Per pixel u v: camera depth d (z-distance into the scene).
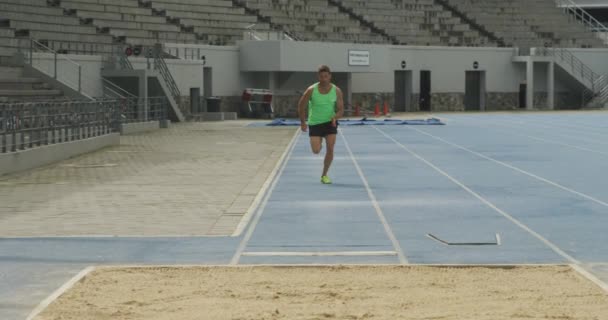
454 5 74.69
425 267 10.31
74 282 9.59
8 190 18.95
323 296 8.91
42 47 45.53
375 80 65.69
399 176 21.70
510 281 9.56
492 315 8.10
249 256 11.36
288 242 12.41
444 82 68.88
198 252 11.66
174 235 13.02
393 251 11.66
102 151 30.17
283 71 59.19
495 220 14.47
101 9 53.34
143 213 15.38
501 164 24.86
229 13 61.31
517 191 18.52
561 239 12.59
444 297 8.84
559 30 76.62
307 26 65.25
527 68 70.38
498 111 68.19
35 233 13.26
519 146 31.84
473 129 43.12
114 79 46.69
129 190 18.81
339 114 19.94
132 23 54.31
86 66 45.41
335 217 14.87
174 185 19.73
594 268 10.45
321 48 60.03
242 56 58.66
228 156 27.80
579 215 15.03
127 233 13.23
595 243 12.26
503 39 73.69
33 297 9.16
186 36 57.19
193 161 26.05
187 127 45.97
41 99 37.94
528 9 77.31
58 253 11.61
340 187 19.34
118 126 34.69
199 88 54.09
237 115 58.81
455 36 71.94
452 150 30.06
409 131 41.75
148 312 8.31
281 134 39.66
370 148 31.14
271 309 8.38
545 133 39.69
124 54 47.12
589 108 72.25
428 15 72.19
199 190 18.75
